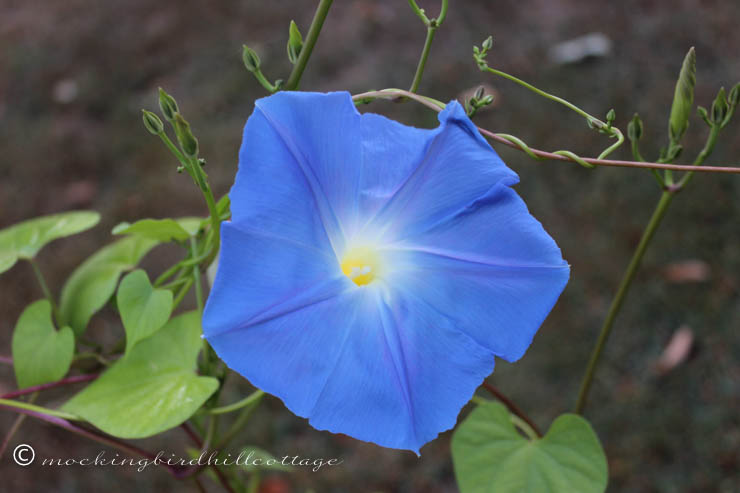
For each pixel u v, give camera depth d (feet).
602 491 1.10
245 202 0.89
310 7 3.50
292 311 0.92
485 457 1.14
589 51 3.14
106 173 2.98
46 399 2.21
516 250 0.96
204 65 3.32
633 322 2.35
